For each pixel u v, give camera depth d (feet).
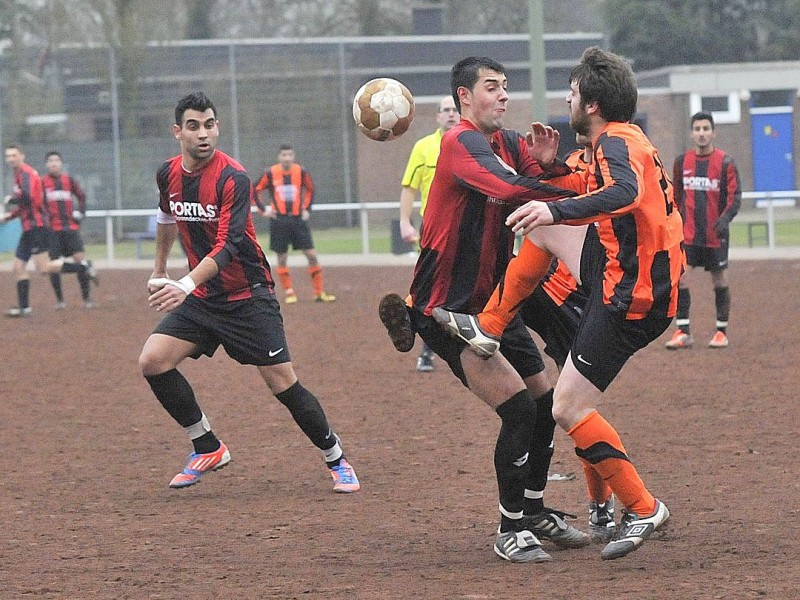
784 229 309.01
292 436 84.53
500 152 53.31
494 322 50.31
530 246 50.42
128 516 62.64
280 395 67.21
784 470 67.77
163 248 69.36
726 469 68.69
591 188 47.96
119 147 357.41
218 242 64.85
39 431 88.63
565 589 46.06
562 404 49.60
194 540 57.00
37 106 369.71
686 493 63.21
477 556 52.54
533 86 184.24
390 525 59.11
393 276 222.07
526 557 51.06
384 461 75.10
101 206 356.79
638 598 44.21
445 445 79.25
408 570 50.24
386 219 360.48
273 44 369.71
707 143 116.88
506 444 51.13
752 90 398.42
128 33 365.20
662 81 400.47
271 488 68.90
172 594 47.32
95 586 48.93
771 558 49.80
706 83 397.39
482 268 51.13
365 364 118.52
